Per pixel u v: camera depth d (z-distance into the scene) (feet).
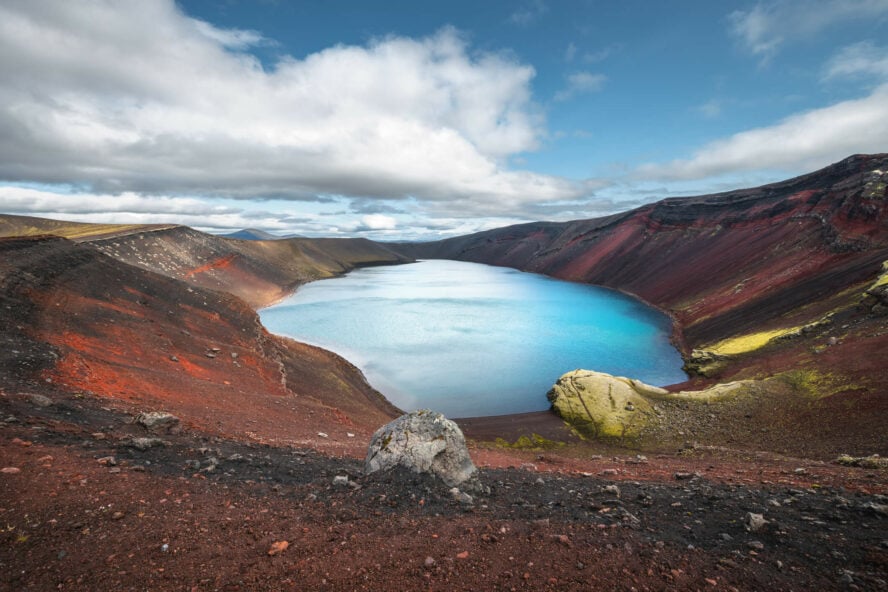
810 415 124.57
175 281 188.03
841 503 34.30
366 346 311.27
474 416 189.47
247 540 25.30
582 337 348.38
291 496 33.81
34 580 19.21
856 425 108.78
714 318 336.70
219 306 188.85
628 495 40.29
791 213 477.77
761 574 23.03
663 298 513.86
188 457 40.63
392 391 220.84
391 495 35.17
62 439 36.63
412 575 22.76
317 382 168.04
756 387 152.05
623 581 22.56
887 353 139.74
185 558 22.57
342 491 35.73
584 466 72.49
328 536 26.63
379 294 622.54
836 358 155.22
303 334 346.74
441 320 420.36
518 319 428.56
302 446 59.21
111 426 45.29
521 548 26.02
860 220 325.83
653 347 315.78
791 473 56.59
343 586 21.47
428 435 42.70
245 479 36.76
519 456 87.40
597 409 163.84
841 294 236.84
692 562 24.48
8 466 28.73
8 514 23.56
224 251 555.69
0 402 41.98
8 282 104.22
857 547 25.36
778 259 392.68
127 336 110.22
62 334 89.97
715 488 44.21
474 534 27.91
